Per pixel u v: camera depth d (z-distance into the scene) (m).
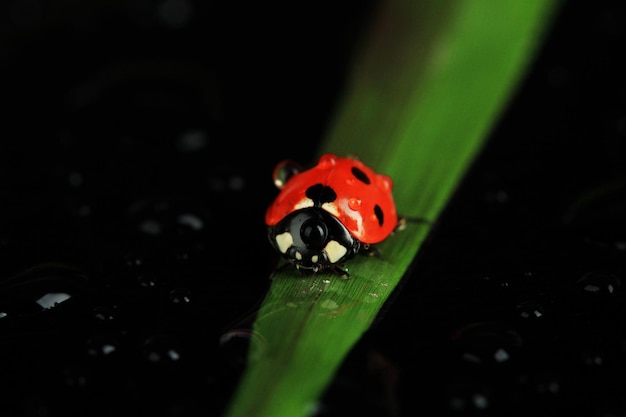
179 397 0.08
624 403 0.08
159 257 0.08
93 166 0.09
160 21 0.11
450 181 0.09
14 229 0.08
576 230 0.08
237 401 0.08
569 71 0.10
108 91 0.10
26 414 0.08
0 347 0.08
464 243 0.08
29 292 0.08
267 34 0.10
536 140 0.09
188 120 0.09
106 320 0.08
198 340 0.08
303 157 0.09
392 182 0.09
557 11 0.10
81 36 0.10
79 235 0.08
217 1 0.11
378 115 0.09
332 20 0.10
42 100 0.10
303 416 0.07
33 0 0.11
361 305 0.08
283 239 0.08
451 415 0.07
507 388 0.08
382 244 0.08
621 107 0.09
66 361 0.08
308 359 0.08
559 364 0.08
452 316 0.08
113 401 0.08
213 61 0.10
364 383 0.08
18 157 0.09
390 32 0.10
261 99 0.10
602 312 0.08
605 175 0.09
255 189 0.09
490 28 0.10
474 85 0.09
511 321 0.08
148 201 0.09
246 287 0.08
